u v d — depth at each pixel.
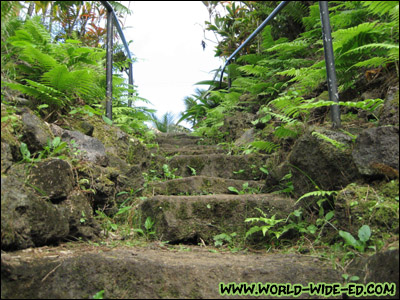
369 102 2.22
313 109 2.97
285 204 2.22
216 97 6.86
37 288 1.35
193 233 2.18
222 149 3.80
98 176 2.23
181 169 3.26
